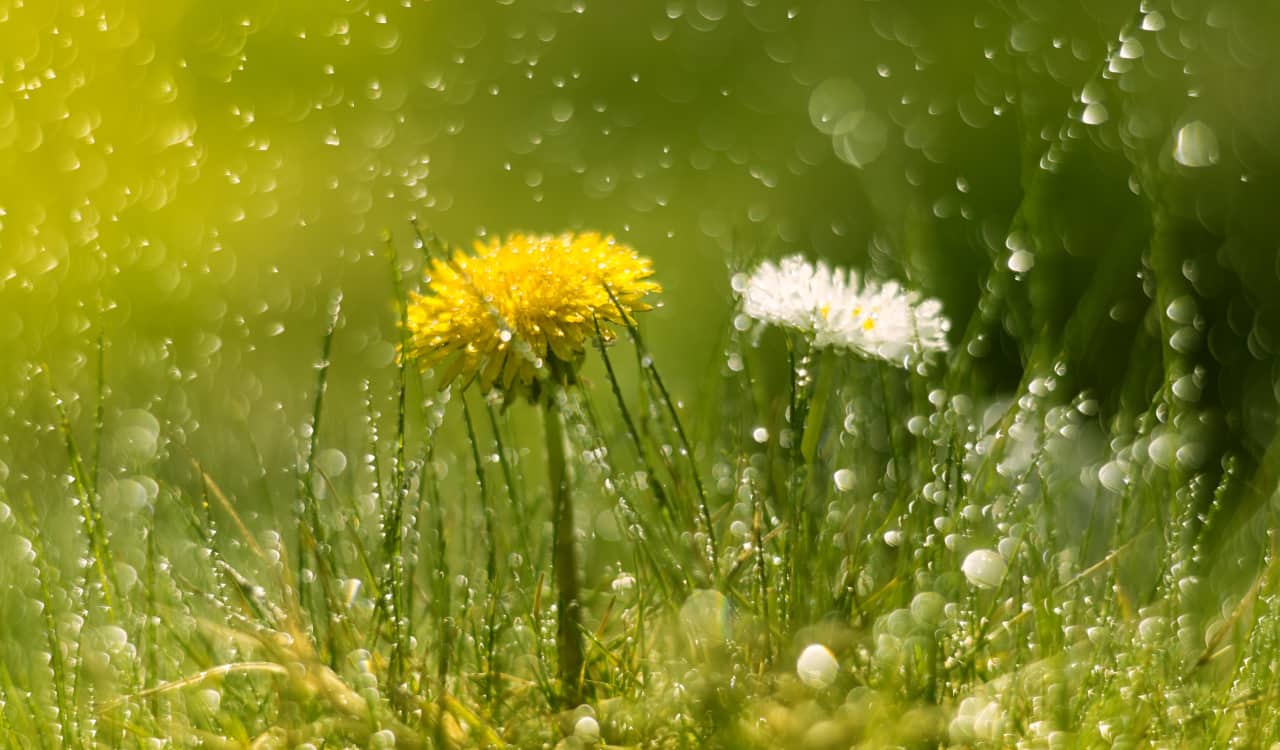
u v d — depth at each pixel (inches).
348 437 26.4
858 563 22.6
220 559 22.6
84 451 27.6
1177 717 21.6
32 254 40.3
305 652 21.9
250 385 33.2
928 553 22.5
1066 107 42.6
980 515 22.8
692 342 38.8
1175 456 23.1
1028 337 25.1
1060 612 22.2
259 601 22.4
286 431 28.2
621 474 22.8
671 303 42.0
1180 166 32.5
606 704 22.0
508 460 24.5
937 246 37.9
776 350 26.0
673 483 23.0
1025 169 25.8
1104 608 22.3
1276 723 21.5
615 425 25.2
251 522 25.0
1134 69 42.3
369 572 22.5
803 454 23.3
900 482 23.0
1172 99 40.8
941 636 21.9
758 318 23.7
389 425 29.4
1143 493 23.5
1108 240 34.1
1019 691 21.6
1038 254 25.2
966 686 21.9
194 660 22.3
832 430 24.2
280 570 22.7
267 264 43.9
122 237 43.1
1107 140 38.3
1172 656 22.2
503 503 24.3
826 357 24.0
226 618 22.5
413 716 21.8
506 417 24.8
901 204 30.8
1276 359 31.4
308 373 34.8
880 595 22.3
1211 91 40.6
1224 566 23.9
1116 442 24.1
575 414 22.5
